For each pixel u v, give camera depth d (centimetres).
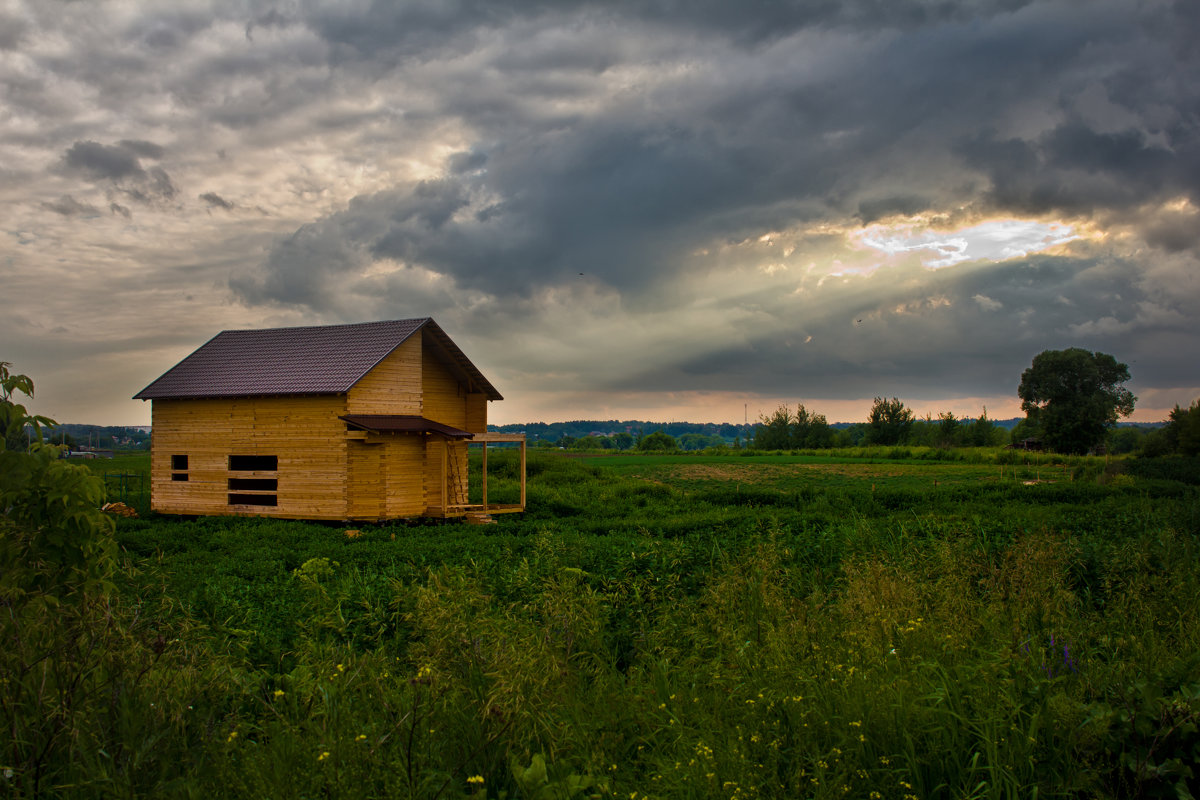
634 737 508
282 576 1426
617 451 7888
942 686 521
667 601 971
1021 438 11194
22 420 623
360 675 536
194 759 421
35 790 378
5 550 547
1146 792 436
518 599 1023
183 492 2844
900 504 2734
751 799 411
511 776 450
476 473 4053
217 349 3097
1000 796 428
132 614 548
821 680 551
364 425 2569
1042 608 754
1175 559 1029
